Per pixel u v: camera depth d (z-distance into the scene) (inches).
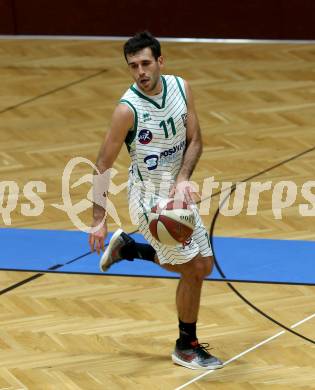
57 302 533.0
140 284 552.4
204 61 975.6
